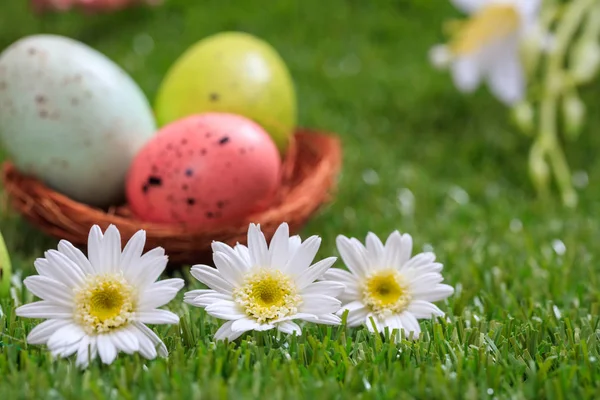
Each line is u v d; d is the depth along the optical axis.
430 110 0.73
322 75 0.80
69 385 0.42
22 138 0.51
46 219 0.50
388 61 0.85
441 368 0.43
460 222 0.58
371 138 0.67
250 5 0.98
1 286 0.47
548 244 0.55
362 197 0.60
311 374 0.43
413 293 0.45
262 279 0.44
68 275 0.43
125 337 0.43
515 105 0.64
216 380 0.42
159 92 0.56
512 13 0.61
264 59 0.56
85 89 0.51
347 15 0.95
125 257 0.43
